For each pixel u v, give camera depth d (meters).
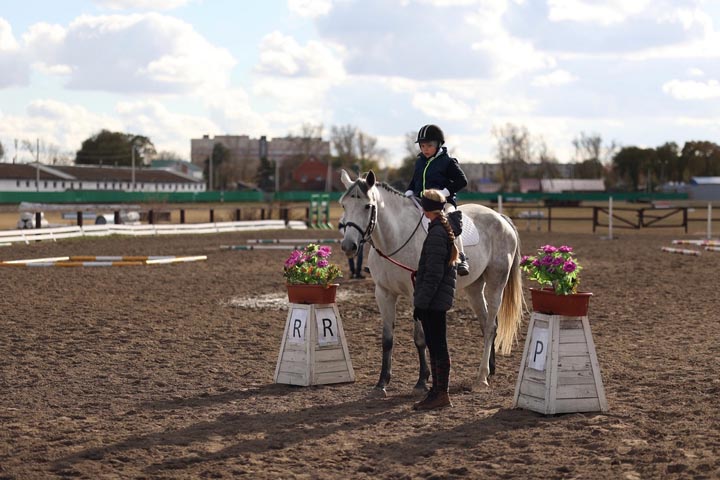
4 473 5.97
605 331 12.38
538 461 6.11
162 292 17.30
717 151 142.62
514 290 9.59
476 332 12.55
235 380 9.32
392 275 8.57
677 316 13.77
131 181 116.44
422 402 7.93
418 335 8.70
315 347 9.03
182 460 6.27
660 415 7.36
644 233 40.88
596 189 126.31
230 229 40.75
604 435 6.74
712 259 24.83
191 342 11.64
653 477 5.63
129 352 10.89
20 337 11.88
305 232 41.12
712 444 6.36
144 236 35.91
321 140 170.88
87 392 8.69
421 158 9.17
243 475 5.93
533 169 135.12
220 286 18.42
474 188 134.25
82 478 5.88
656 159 142.25
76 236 33.31
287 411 7.89
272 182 142.12
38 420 7.51
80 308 14.83
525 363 7.83
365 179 8.15
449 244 7.71
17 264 22.27
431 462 6.18
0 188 97.12
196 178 136.12
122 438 6.89
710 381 8.73
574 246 30.72
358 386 9.04
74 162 145.38
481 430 7.05
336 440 6.84
